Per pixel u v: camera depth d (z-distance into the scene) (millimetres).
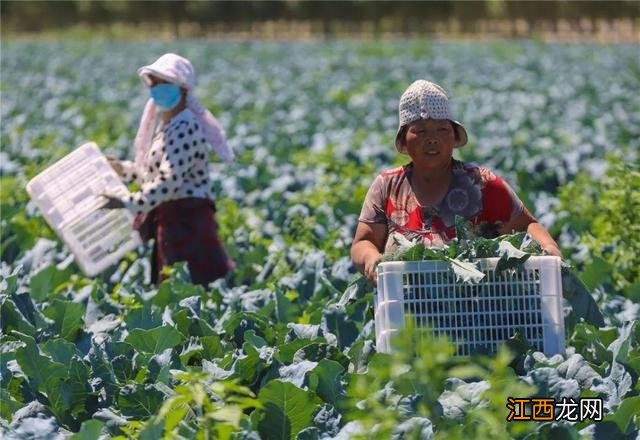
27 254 21656
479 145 38844
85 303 18125
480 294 13320
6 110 50312
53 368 13305
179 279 19188
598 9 127562
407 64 73188
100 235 19844
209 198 20531
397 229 14305
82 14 134375
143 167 20609
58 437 12047
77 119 46375
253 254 22078
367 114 50219
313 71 69875
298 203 27484
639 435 11828
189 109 20297
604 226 22094
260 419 12195
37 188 20016
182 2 132625
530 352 13125
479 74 67750
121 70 71250
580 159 36406
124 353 14438
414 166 14422
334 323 16141
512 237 13586
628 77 65125
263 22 132375
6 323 15750
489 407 11594
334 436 12133
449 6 130875
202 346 14844
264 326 15805
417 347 11852
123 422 12414
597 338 14672
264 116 48500
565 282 13977
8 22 133250
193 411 12430
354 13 131375
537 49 88125
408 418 11531
